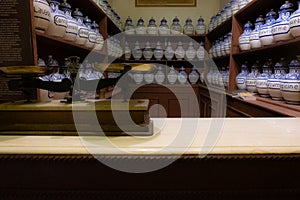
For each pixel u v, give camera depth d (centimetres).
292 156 49
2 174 49
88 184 50
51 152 48
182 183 50
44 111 55
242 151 49
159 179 50
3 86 78
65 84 61
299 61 123
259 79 146
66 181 49
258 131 61
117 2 320
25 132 56
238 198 51
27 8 82
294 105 113
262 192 50
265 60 187
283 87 117
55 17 105
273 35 129
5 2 82
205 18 317
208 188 50
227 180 50
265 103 128
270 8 167
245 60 199
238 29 194
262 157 49
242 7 176
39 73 61
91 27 170
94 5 182
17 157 48
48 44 133
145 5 319
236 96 158
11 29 83
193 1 315
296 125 67
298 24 106
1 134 55
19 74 60
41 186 50
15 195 50
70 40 128
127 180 50
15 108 56
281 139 55
